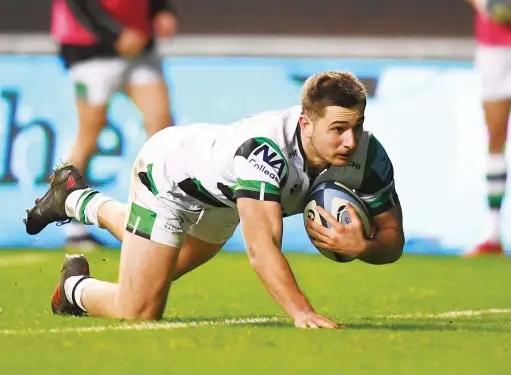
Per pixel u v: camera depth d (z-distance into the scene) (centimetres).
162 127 4181
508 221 4275
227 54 4353
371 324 1958
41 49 4334
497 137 4191
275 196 1716
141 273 1922
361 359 1489
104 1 4100
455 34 4388
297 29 4409
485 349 1605
